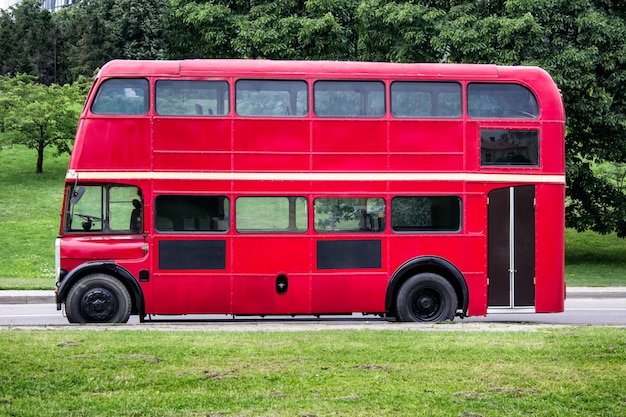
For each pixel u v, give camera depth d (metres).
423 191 15.29
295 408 7.46
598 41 28.02
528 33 26.89
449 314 15.48
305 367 9.16
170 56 31.27
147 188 14.91
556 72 27.23
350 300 15.16
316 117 15.16
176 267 14.91
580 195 31.27
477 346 10.60
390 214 15.24
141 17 77.81
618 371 9.02
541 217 15.53
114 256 14.84
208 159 14.99
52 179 50.09
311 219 15.10
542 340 11.19
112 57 76.88
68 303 14.87
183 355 9.79
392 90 15.36
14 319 17.30
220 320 16.00
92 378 8.51
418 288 15.44
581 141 30.86
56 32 78.38
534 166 15.55
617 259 32.66
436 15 27.73
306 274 15.08
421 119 15.35
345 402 7.68
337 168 15.16
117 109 14.99
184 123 14.98
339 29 28.27
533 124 15.56
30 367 8.93
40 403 7.59
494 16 27.72
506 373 8.91
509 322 15.66
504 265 15.49
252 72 15.14
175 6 30.59
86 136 14.93
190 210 14.96
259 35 28.33
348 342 10.96
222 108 15.07
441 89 15.48
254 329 13.08
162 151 14.96
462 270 15.38
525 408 7.56
